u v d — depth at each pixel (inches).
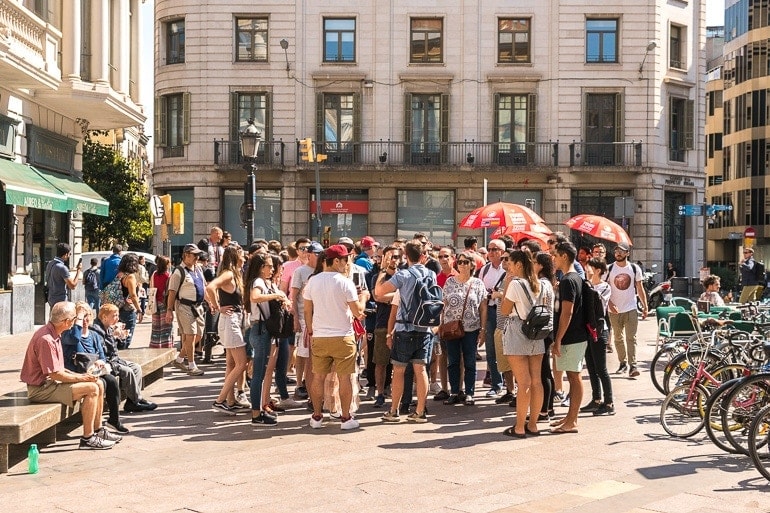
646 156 1467.8
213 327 642.2
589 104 1470.2
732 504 280.4
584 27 1460.4
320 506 277.7
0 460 326.3
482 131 1465.3
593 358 448.1
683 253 1552.7
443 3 1464.1
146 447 372.8
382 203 1460.4
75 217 1005.8
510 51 1470.2
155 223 967.0
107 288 586.6
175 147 1493.6
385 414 448.1
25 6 789.2
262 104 1472.7
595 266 552.7
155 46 1534.2
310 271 467.2
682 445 372.8
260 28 1471.5
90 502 283.7
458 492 295.1
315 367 409.7
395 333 427.5
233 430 408.8
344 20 1470.2
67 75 853.8
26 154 835.4
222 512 271.1
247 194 839.7
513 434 391.5
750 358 445.4
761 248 2630.4
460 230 1455.5
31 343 366.6
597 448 366.9
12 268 809.5
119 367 446.0
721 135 2947.8
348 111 1471.5
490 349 498.3
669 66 1498.5
